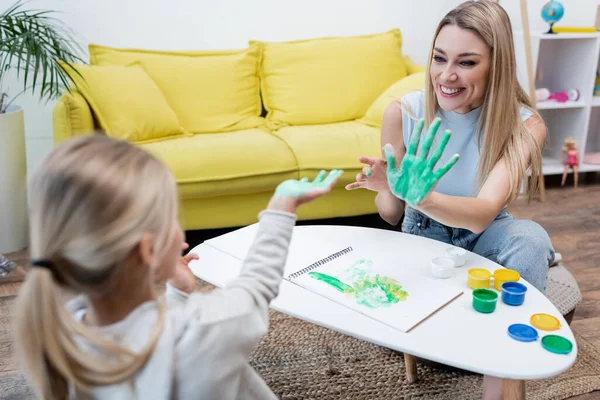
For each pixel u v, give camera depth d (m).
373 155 2.65
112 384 0.72
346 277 1.39
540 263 1.62
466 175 1.76
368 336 1.16
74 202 0.69
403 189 1.24
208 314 0.78
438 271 1.39
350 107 3.07
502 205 1.56
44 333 0.69
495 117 1.61
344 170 2.62
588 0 3.60
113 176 0.70
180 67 2.94
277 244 0.88
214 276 1.42
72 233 0.70
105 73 2.64
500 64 1.58
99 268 0.71
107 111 2.57
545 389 1.71
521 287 1.30
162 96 2.79
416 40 3.54
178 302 1.03
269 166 2.55
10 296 2.19
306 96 3.03
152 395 0.75
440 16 3.53
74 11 2.95
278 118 3.03
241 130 2.96
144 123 2.64
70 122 2.47
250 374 0.94
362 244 1.58
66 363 0.71
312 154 2.62
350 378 1.78
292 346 1.94
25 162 2.56
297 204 0.90
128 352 0.72
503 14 1.59
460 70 1.59
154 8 3.07
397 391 1.72
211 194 2.51
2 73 2.79
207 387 0.77
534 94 3.16
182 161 2.47
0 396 1.65
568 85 3.48
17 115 2.47
